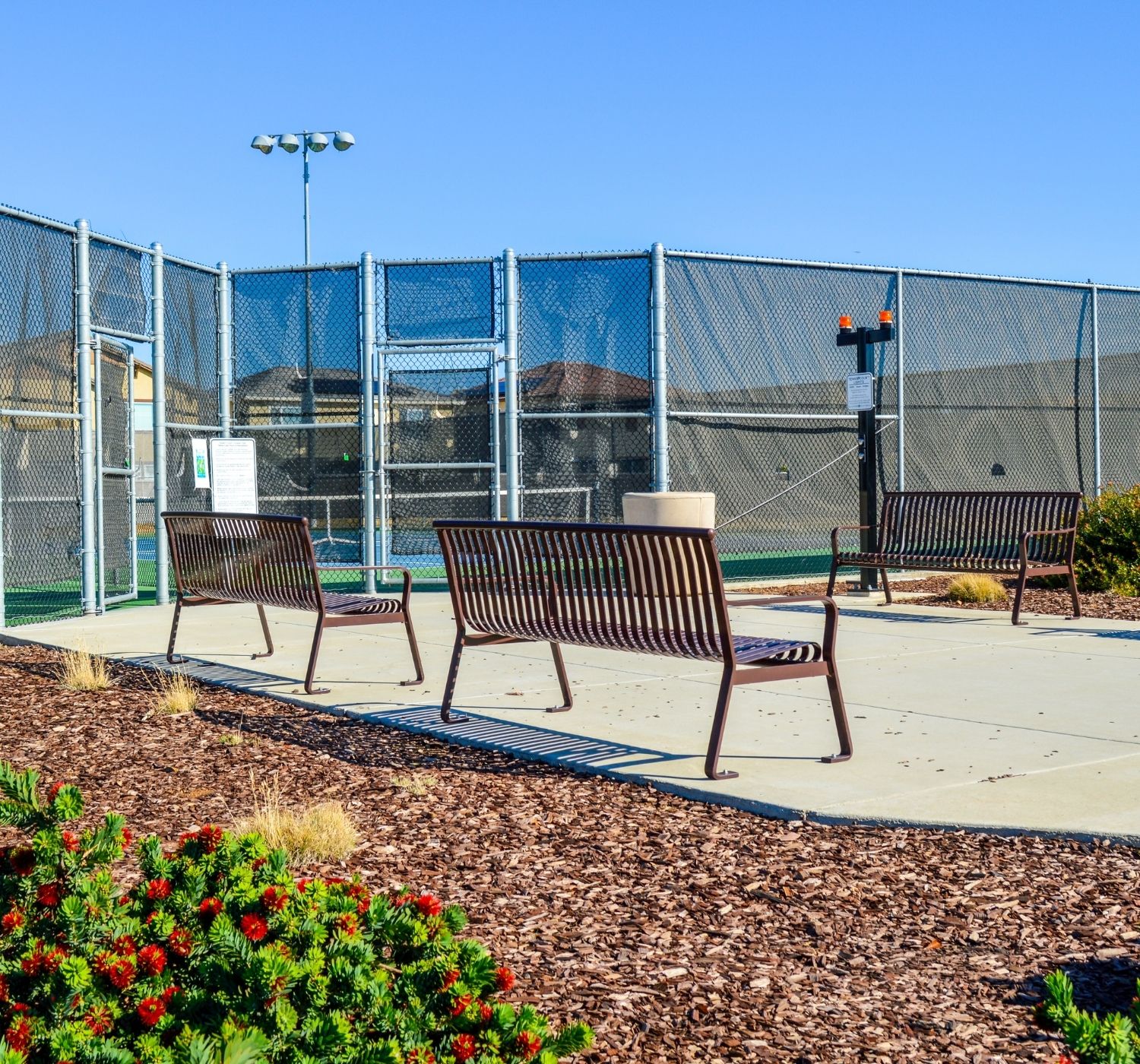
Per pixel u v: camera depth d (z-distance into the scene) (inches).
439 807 195.5
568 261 511.8
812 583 535.5
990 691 284.7
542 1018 96.3
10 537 422.6
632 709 268.7
